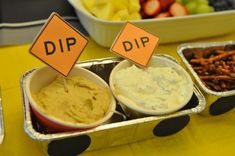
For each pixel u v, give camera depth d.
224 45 0.69
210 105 0.61
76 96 0.54
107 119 0.52
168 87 0.57
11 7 0.74
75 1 0.70
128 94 0.55
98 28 0.66
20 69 0.65
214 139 0.60
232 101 0.62
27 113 0.51
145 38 0.59
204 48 0.68
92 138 0.53
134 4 0.71
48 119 0.50
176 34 0.72
